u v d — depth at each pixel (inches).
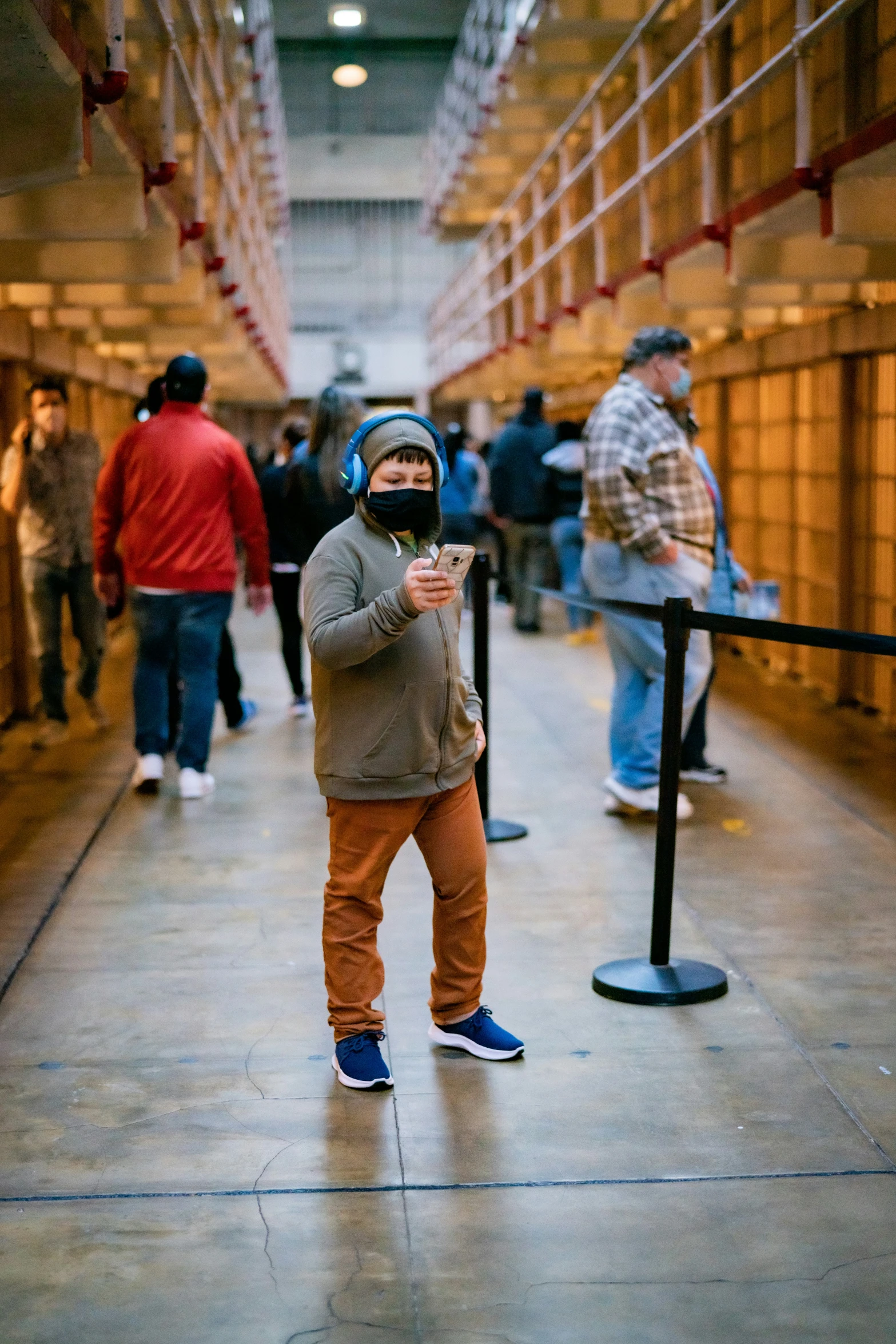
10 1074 123.1
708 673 208.7
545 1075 122.3
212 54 288.8
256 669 367.9
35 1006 138.9
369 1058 119.7
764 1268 92.0
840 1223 97.5
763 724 279.1
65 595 270.4
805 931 160.2
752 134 252.5
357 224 914.7
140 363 457.1
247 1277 91.4
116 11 145.6
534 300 465.4
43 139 142.3
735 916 165.9
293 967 150.1
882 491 279.1
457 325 695.1
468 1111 115.3
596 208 316.2
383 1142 110.0
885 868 184.2
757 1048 127.8
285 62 864.9
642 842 198.7
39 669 260.4
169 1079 122.1
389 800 116.6
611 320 360.5
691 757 232.2
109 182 183.0
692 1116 114.2
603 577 207.2
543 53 419.5
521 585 194.1
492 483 427.8
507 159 564.4
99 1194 102.1
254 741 271.6
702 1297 88.8
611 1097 117.8
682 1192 101.7
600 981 141.3
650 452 197.9
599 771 244.8
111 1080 121.8
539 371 521.3
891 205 177.6
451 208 661.9
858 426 290.2
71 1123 113.7
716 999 139.8
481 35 537.3
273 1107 116.3
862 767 240.8
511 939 158.6
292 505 236.2
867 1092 118.5
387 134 877.2
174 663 255.3
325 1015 136.8
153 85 227.8
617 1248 94.4
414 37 854.5
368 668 114.9
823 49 207.2
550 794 227.9
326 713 117.4
